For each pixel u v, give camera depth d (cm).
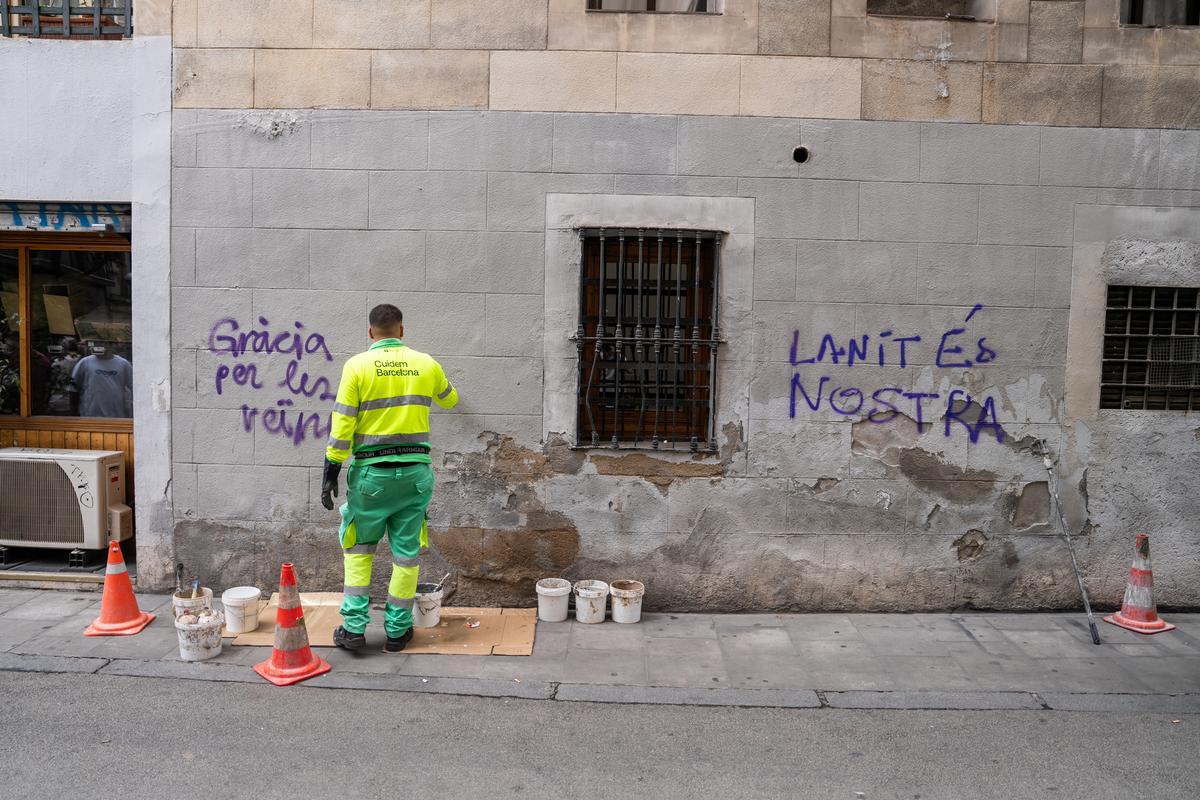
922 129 559
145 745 386
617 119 556
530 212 559
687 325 570
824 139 558
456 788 356
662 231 559
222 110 564
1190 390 575
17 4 578
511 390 566
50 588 600
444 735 403
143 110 567
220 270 570
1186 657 506
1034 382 570
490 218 560
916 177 560
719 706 441
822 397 568
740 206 559
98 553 633
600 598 552
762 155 557
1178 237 567
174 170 567
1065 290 566
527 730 411
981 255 564
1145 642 529
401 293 565
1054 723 425
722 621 561
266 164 564
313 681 458
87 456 611
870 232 562
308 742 393
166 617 545
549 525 572
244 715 418
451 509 573
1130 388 574
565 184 558
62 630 522
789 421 568
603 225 557
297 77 561
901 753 394
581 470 569
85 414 645
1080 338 568
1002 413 570
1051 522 575
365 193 562
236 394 574
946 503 573
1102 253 566
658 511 570
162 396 577
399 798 347
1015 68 559
